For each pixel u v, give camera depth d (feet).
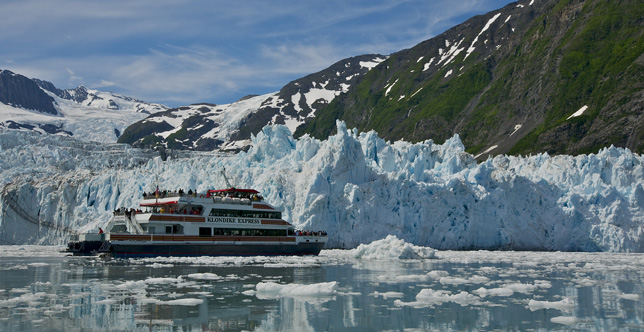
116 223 236.43
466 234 323.78
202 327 90.99
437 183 336.29
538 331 90.53
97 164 478.59
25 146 477.77
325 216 307.37
